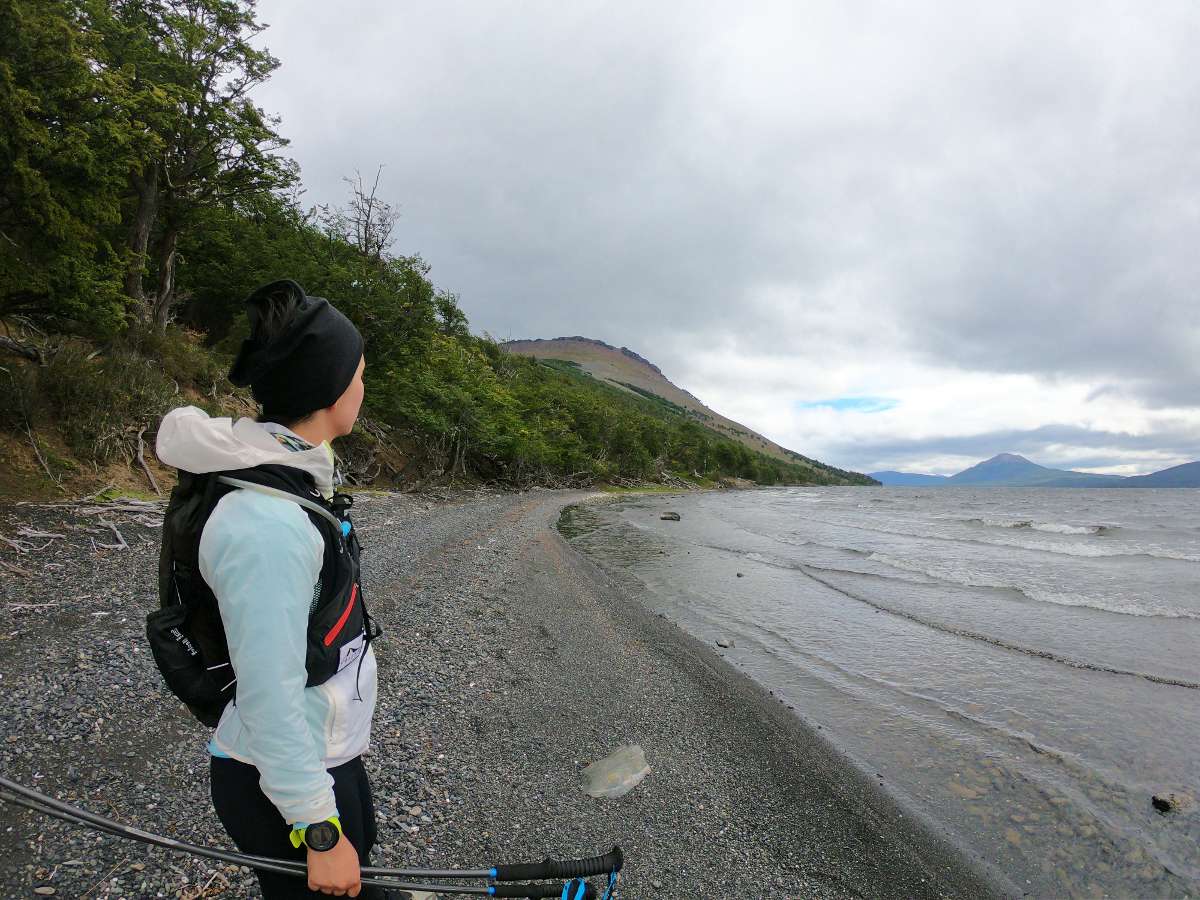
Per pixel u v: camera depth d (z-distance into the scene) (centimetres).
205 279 2389
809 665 761
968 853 400
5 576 680
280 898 138
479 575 1059
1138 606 1086
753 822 411
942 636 890
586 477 5666
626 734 517
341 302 2484
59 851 279
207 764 368
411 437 3156
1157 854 402
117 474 1152
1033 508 4669
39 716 399
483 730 475
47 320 1303
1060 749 541
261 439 125
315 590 129
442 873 152
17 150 855
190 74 1520
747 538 2192
